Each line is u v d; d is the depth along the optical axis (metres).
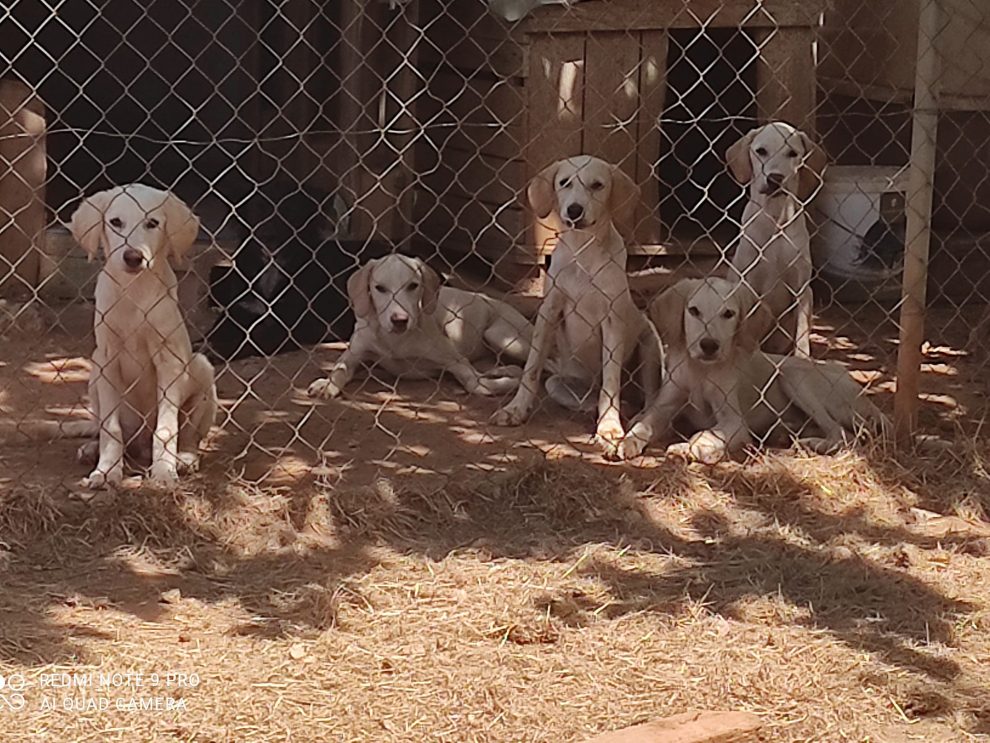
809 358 4.27
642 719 2.86
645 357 4.23
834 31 5.75
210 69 6.43
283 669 2.96
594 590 3.28
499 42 5.09
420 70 5.42
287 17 5.96
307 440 3.91
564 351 4.20
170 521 3.43
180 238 3.59
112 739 2.74
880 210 5.16
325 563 3.35
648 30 5.06
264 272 4.75
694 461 3.82
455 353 4.39
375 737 2.78
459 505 3.59
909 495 3.76
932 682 3.01
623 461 3.84
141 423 3.72
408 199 5.49
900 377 3.91
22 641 3.00
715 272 5.18
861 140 5.77
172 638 3.05
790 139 4.50
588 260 4.04
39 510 3.41
